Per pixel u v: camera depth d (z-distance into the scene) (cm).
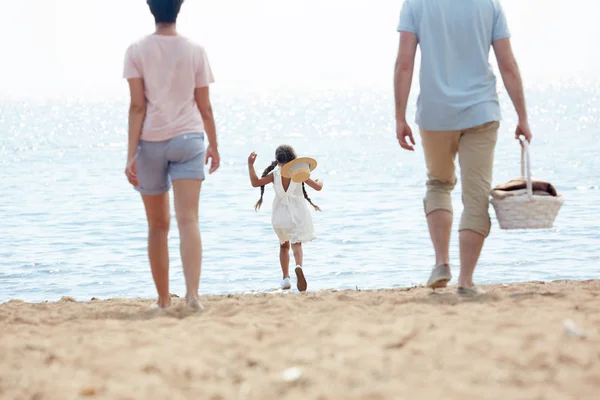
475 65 1017
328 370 646
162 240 1059
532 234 2373
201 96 1024
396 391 587
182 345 750
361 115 14762
